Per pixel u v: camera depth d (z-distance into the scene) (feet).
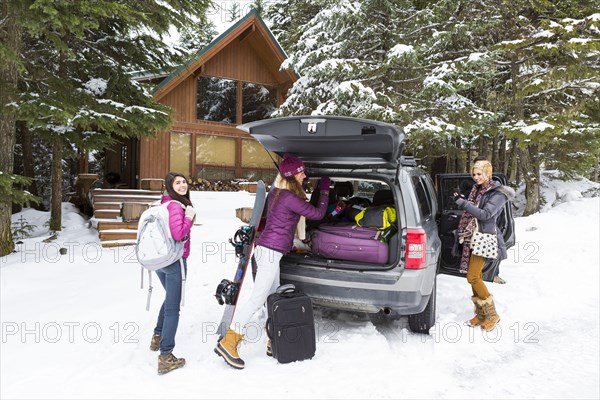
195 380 10.79
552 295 18.75
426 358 12.26
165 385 10.53
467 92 52.60
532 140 41.11
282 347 11.68
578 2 45.21
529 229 33.81
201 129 51.29
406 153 49.85
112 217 32.45
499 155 64.59
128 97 32.22
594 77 41.93
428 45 41.86
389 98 39.55
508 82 46.16
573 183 54.03
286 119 12.07
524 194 53.78
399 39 42.57
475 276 14.55
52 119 25.68
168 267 11.27
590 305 17.47
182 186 11.91
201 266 21.59
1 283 19.01
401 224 12.38
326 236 13.58
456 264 17.38
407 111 40.52
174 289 11.32
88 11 20.52
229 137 53.47
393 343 13.25
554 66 44.91
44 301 16.89
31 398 9.91
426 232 13.46
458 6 44.91
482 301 14.53
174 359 11.35
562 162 47.47
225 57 52.80
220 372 11.23
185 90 50.21
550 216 36.81
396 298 12.19
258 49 54.34
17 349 12.73
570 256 25.81
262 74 55.67
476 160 14.88
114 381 10.75
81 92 26.27
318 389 10.36
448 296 17.92
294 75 53.57
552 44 40.52
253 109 56.39
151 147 48.16
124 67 33.76
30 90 26.94
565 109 45.75
